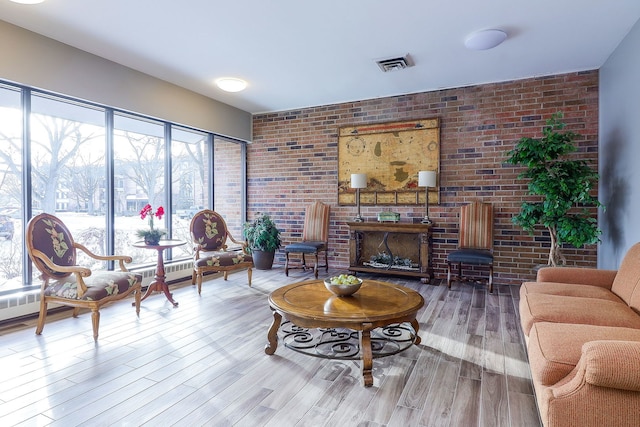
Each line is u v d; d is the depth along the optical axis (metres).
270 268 5.39
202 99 4.90
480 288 4.18
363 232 5.04
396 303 2.30
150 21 2.91
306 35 3.16
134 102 3.95
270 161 5.79
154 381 2.08
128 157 4.16
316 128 5.43
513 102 4.30
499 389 1.99
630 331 1.60
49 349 2.51
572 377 1.35
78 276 2.62
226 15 2.81
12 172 3.16
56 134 3.49
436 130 4.67
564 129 4.09
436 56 3.62
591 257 4.01
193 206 5.07
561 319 1.84
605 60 3.73
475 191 4.50
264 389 2.00
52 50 3.21
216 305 3.56
